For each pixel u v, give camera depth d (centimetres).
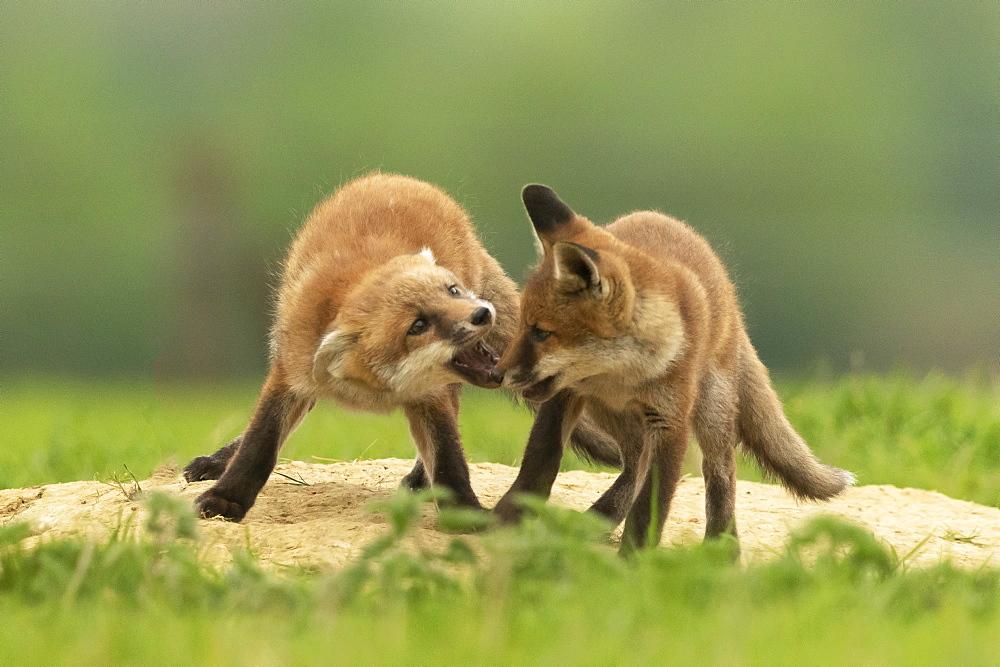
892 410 1439
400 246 962
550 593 574
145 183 4878
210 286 4569
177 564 628
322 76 5281
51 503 908
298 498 947
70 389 3462
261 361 4578
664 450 802
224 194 4753
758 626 547
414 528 803
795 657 521
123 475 1141
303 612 573
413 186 1061
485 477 1080
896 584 634
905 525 955
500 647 521
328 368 872
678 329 789
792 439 972
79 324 4588
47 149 4981
